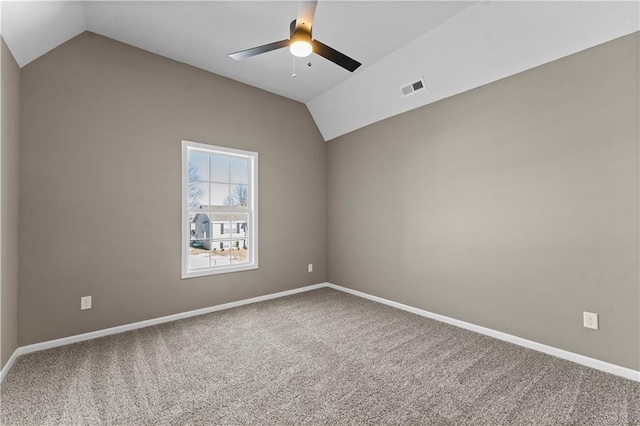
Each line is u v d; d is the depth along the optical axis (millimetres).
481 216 2883
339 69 3486
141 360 2332
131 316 2959
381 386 1984
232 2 2396
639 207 2016
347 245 4406
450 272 3143
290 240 4293
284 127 4250
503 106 2713
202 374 2131
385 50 3086
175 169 3254
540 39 2352
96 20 2619
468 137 2982
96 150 2789
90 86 2770
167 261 3189
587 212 2238
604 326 2160
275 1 2385
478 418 1669
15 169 2326
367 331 2926
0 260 2008
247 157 3922
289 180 4293
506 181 2697
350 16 2553
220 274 3590
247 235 3939
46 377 2076
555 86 2385
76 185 2686
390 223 3781
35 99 2502
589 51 2211
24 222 2439
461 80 2957
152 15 2555
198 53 3162
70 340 2637
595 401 1809
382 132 3883
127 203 2951
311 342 2672
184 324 3104
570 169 2318
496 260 2771
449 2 2395
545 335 2457
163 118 3191
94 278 2766
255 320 3223
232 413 1715
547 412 1715
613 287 2121
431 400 1833
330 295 4234
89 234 2744
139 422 1639
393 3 2398
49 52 2572
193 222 3510
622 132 2076
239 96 3791
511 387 1962
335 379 2070
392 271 3754
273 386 1985
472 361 2316
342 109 4184
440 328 3006
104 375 2109
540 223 2484
